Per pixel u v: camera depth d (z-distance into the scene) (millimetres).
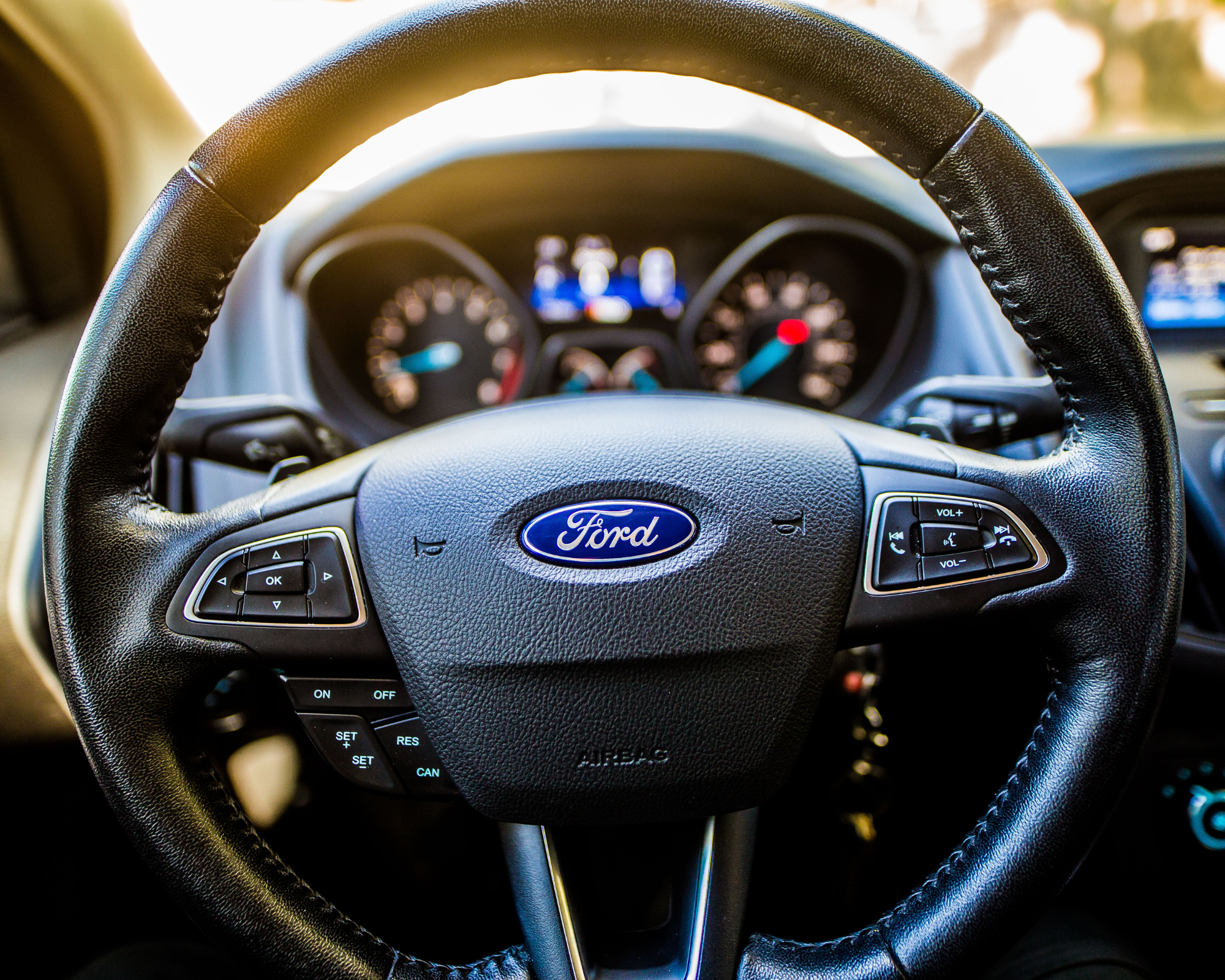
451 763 578
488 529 586
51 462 552
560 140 1721
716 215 1890
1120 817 1020
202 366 1419
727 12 545
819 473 609
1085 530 576
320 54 541
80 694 551
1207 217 1517
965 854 576
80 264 1404
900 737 1055
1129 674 564
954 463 619
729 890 590
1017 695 926
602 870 623
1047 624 590
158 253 539
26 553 974
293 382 1514
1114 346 562
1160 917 1034
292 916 557
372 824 942
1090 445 585
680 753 569
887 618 596
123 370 541
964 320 1605
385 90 544
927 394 906
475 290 1925
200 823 561
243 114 538
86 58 1315
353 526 610
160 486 949
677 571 572
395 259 1830
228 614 582
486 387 2014
